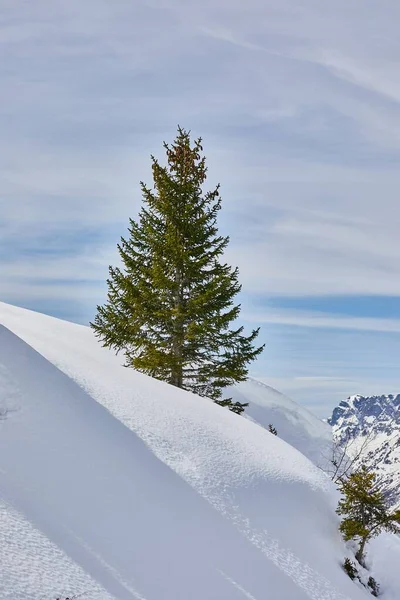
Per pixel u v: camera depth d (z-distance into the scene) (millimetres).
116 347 26844
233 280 26625
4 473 10789
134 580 9547
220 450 16250
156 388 19719
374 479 16297
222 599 10422
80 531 10141
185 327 25953
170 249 26141
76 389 15906
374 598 14023
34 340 20016
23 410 13500
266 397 40312
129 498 12039
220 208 27656
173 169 28125
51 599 7945
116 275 26984
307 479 17062
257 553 12547
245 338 26203
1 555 8352
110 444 13820
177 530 11820
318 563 13648
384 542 16500
